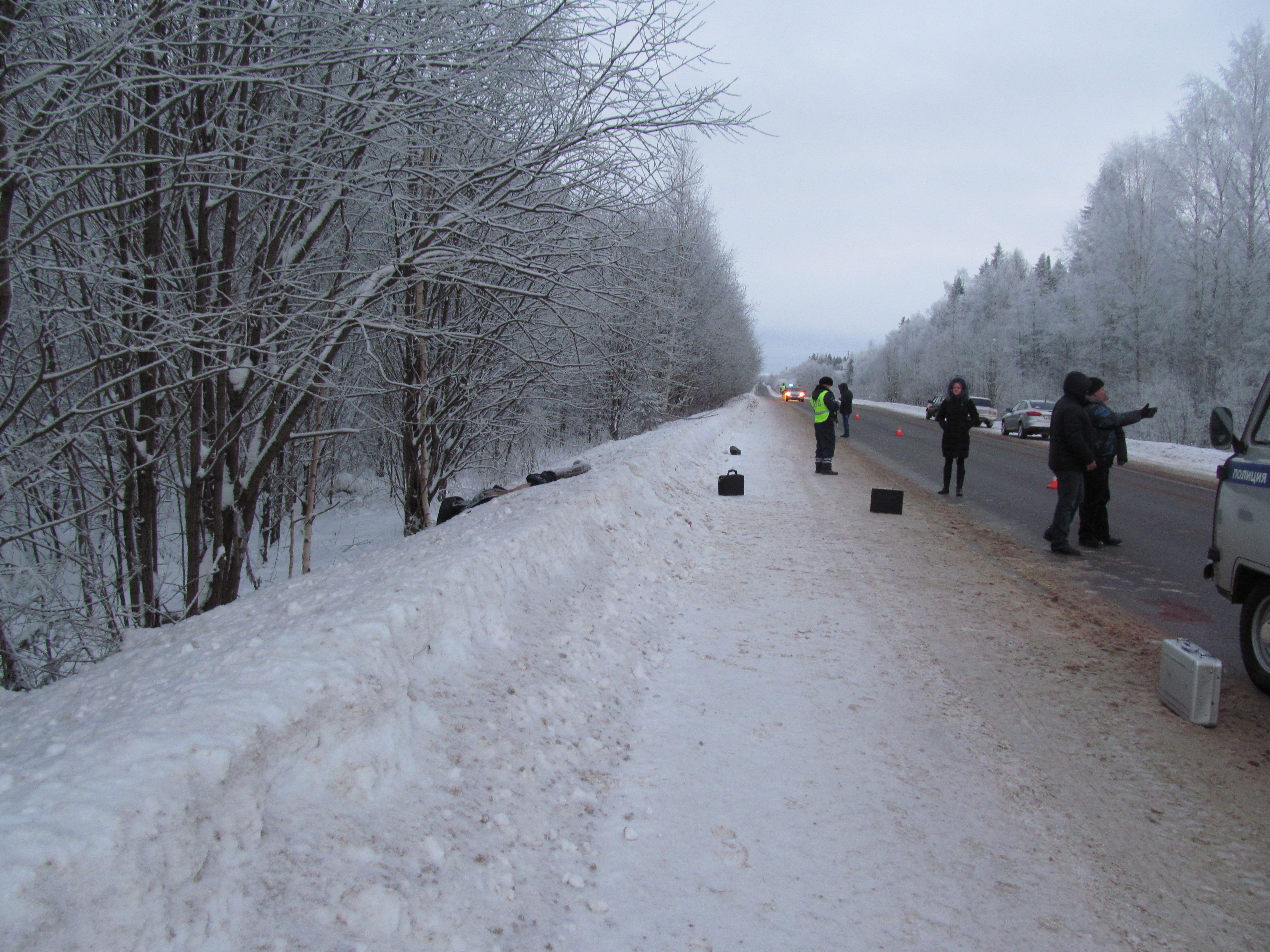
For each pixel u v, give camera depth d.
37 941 1.49
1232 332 32.59
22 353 5.68
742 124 6.07
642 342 8.96
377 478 15.31
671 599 6.04
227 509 7.06
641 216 7.56
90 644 6.58
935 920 2.51
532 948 2.26
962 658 4.88
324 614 3.42
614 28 5.57
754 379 62.41
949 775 3.44
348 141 5.95
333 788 2.39
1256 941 2.42
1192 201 33.69
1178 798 3.25
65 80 4.30
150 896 1.70
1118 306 37.78
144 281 5.70
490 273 7.45
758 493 12.00
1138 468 16.94
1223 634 5.44
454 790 2.74
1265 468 4.34
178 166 5.17
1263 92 31.55
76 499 6.75
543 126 6.41
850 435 27.17
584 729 3.63
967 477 14.79
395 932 2.06
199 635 4.15
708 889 2.65
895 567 7.29
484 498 9.25
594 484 7.45
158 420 6.45
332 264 7.38
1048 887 2.68
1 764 2.38
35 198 5.29
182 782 1.91
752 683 4.46
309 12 5.05
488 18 5.64
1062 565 7.55
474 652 3.64
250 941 1.82
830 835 2.98
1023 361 55.00
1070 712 4.09
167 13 4.49
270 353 5.82
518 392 10.62
